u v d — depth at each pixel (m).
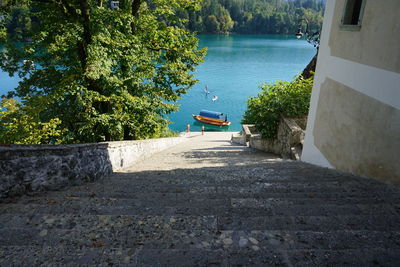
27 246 2.10
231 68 59.72
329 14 6.49
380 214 2.72
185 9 12.67
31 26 10.26
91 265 1.87
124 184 4.19
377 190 3.73
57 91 8.71
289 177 4.68
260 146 12.44
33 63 10.82
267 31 178.38
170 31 12.48
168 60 12.65
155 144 12.01
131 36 10.56
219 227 2.41
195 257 1.95
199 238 2.23
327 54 6.49
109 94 10.75
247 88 44.53
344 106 5.52
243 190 3.69
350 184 4.07
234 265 1.87
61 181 3.87
